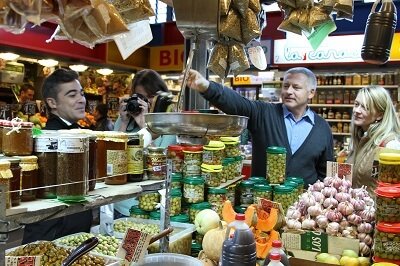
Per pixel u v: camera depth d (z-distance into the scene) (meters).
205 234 1.79
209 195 2.33
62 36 1.34
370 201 2.00
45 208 1.12
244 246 1.28
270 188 2.50
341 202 1.92
